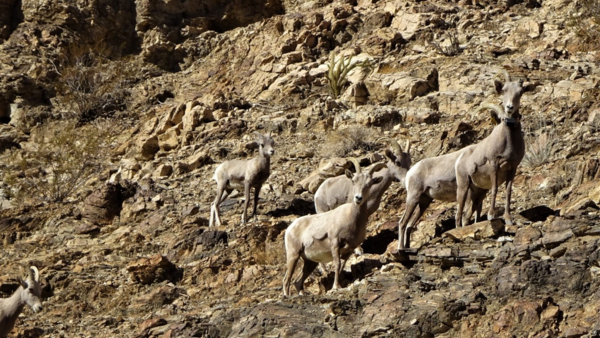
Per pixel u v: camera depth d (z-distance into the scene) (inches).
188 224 1504.7
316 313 926.4
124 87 2755.9
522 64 2110.0
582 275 849.5
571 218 923.4
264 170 1464.1
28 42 2908.5
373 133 1902.1
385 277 955.3
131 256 1430.9
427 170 1013.8
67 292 1263.5
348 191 1182.3
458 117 1927.9
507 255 906.7
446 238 991.6
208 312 1054.4
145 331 1028.5
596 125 1472.7
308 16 2691.9
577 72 1971.0
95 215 1676.9
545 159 1411.2
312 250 981.8
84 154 2229.3
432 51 2331.4
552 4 2497.5
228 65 2746.1
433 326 851.4
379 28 2566.4
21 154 2351.1
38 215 1736.0
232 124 2108.8
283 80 2409.0
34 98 2721.5
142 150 2159.2
